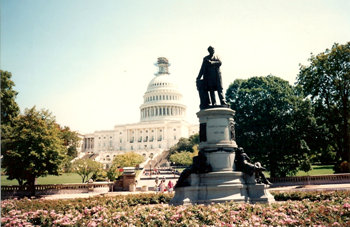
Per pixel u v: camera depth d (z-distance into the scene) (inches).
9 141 1413.6
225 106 710.5
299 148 1721.2
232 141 687.7
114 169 1739.7
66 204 700.0
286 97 1766.7
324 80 1779.0
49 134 1501.0
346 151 1747.0
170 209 522.6
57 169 1489.9
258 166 659.4
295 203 563.5
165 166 4798.2
